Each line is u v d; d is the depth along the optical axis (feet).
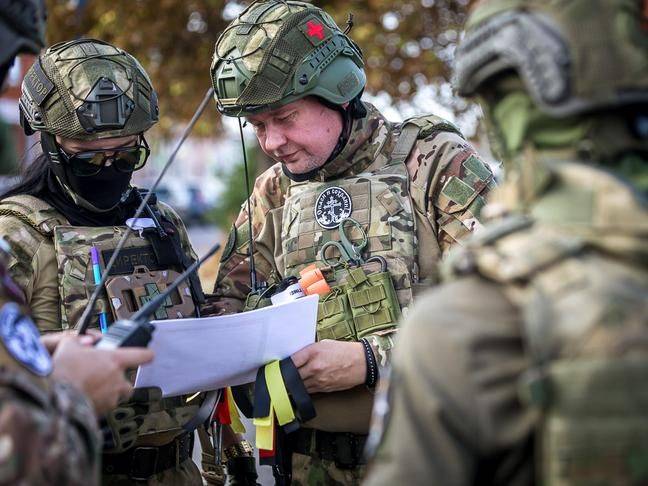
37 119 7.97
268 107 8.12
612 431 3.78
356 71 8.46
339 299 8.22
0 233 7.77
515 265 4.13
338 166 8.60
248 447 9.14
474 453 4.13
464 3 26.32
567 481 3.83
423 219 8.42
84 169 7.97
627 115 4.40
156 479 8.16
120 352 5.68
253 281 8.75
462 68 4.78
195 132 31.35
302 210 8.69
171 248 8.50
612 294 3.93
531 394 3.91
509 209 4.55
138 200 8.69
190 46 29.35
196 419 7.98
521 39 4.42
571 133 4.42
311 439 8.47
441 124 8.70
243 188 42.86
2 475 4.05
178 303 8.31
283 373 7.68
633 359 3.82
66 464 4.29
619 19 4.32
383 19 25.81
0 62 5.04
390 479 4.18
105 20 27.84
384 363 7.91
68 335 5.94
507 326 4.10
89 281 7.86
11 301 4.86
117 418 7.70
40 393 4.43
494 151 5.04
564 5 4.38
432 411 4.12
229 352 7.36
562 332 3.92
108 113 7.89
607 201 4.15
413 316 4.35
